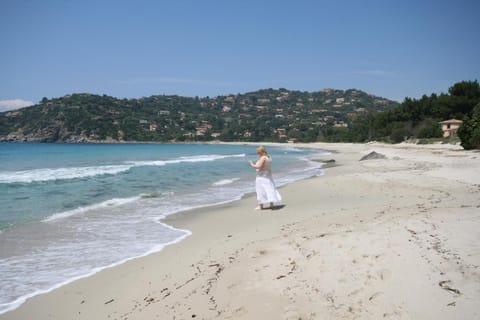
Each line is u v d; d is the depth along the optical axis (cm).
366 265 429
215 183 1709
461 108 6538
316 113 18888
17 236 757
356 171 2169
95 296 469
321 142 10694
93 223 880
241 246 623
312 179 1636
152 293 462
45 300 462
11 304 452
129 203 1164
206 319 374
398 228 569
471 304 319
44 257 625
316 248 519
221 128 16250
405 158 2805
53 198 1259
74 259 614
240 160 3644
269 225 786
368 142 8156
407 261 421
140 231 802
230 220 883
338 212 844
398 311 327
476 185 1184
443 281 365
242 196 1313
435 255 430
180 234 771
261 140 13788
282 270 464
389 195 1104
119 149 6675
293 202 1088
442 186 1200
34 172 2153
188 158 4000
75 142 11512
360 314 334
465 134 3259
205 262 557
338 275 417
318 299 374
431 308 323
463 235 500
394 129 7206
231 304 396
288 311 361
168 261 586
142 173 2192
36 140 11038
